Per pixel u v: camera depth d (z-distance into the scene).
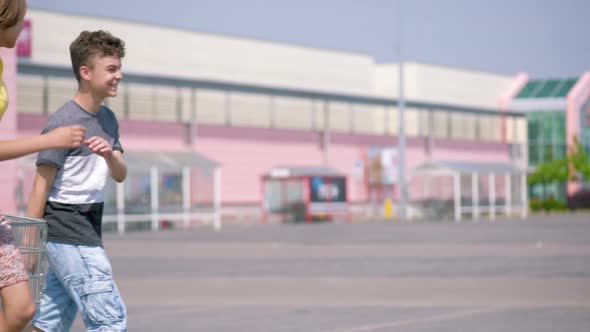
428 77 77.19
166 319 11.66
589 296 14.06
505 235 34.16
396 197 64.31
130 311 12.51
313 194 50.94
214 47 62.94
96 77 5.68
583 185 82.62
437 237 33.03
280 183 52.09
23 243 5.00
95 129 5.76
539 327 10.76
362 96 61.84
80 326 11.07
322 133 60.34
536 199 72.75
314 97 59.38
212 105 59.88
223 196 54.09
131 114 53.50
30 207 5.61
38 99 49.47
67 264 5.71
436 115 71.69
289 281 16.72
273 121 62.19
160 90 55.62
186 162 44.22
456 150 70.19
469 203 59.12
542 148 83.62
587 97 84.38
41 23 53.22
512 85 85.62
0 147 4.77
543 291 14.78
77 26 54.91
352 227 43.81
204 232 39.56
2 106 4.73
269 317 11.82
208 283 16.41
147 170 42.56
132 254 24.52
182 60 60.97
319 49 70.50
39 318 5.95
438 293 14.59
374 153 62.56
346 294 14.54
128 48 57.94
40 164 5.60
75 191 5.72
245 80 64.75
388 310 12.48
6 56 31.41
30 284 5.03
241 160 55.34
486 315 11.88
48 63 43.66
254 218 55.62
